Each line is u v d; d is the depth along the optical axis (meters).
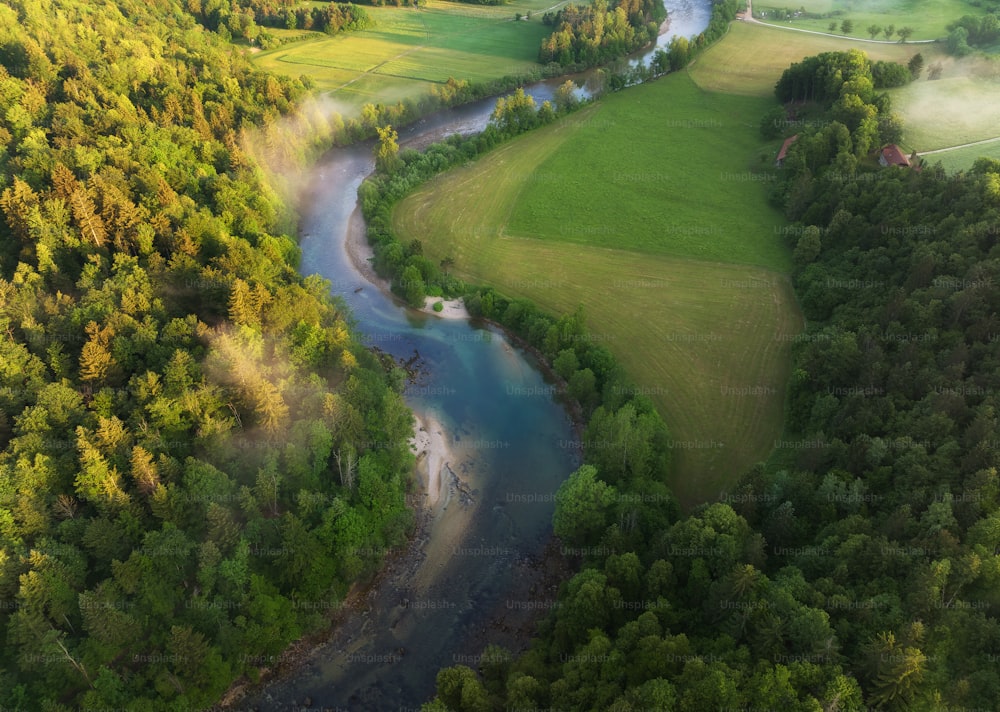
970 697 55.16
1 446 83.44
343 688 76.94
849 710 55.41
